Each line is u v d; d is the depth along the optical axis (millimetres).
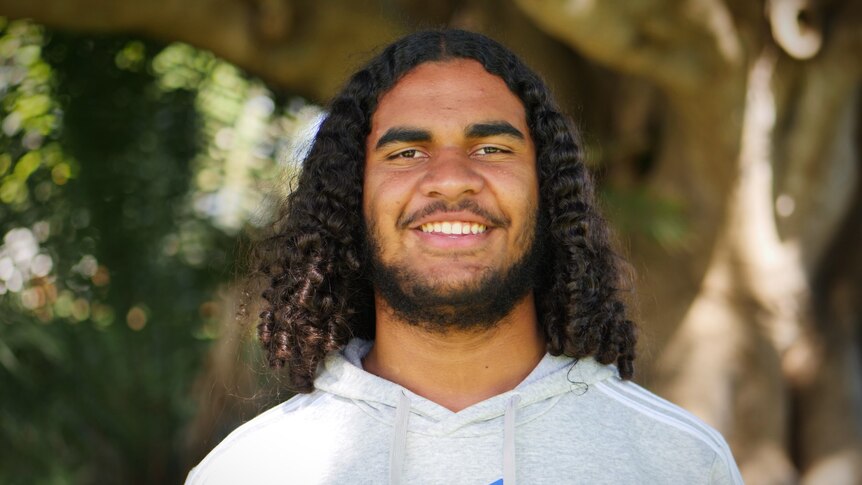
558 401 2191
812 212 5320
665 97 5195
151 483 5746
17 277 5793
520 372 2254
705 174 5074
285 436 2199
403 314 2195
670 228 5020
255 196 5793
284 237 2465
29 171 6027
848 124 5312
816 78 5043
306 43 5191
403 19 5047
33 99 6102
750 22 4914
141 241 6031
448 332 2188
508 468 2084
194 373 5770
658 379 5191
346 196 2355
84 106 6117
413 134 2193
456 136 2191
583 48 4473
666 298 5215
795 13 4922
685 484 2104
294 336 2350
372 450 2145
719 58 4547
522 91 2326
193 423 5383
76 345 5695
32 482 5410
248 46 5199
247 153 6199
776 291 5250
